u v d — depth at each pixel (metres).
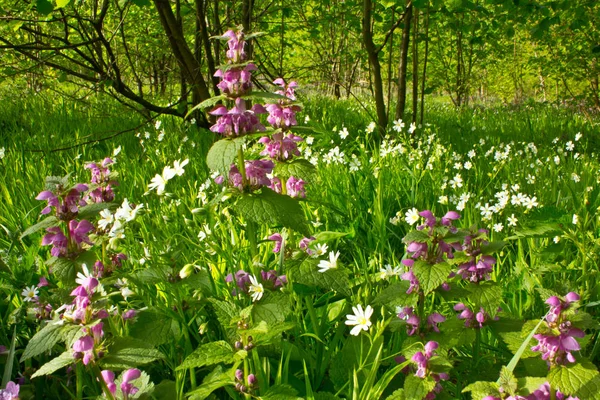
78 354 1.77
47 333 1.74
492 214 4.21
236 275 2.71
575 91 19.70
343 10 9.86
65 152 6.34
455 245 2.22
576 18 8.64
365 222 4.16
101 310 1.80
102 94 10.43
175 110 7.69
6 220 3.94
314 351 2.60
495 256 3.54
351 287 2.77
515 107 15.88
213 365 2.42
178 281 2.59
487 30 9.91
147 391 1.98
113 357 1.79
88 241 2.51
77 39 10.27
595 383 1.74
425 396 2.01
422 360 1.94
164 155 5.75
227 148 2.49
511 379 1.69
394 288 2.33
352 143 7.13
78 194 2.46
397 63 14.89
